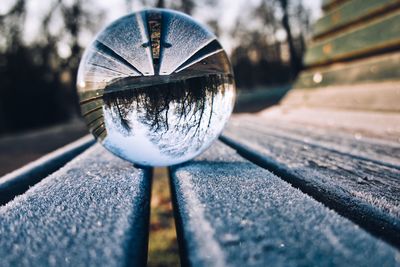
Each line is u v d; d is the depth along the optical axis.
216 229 0.07
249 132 0.28
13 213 0.09
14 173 0.14
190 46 0.14
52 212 0.09
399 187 0.11
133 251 0.07
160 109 0.13
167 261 0.31
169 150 0.14
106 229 0.08
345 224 0.08
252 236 0.07
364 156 0.16
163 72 0.13
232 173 0.13
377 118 0.31
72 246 0.07
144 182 0.12
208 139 0.15
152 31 0.13
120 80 0.13
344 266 0.06
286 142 0.21
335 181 0.12
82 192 0.11
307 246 0.07
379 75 0.39
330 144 0.19
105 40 0.14
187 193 0.10
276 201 0.09
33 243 0.07
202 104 0.14
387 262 0.06
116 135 0.13
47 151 0.95
